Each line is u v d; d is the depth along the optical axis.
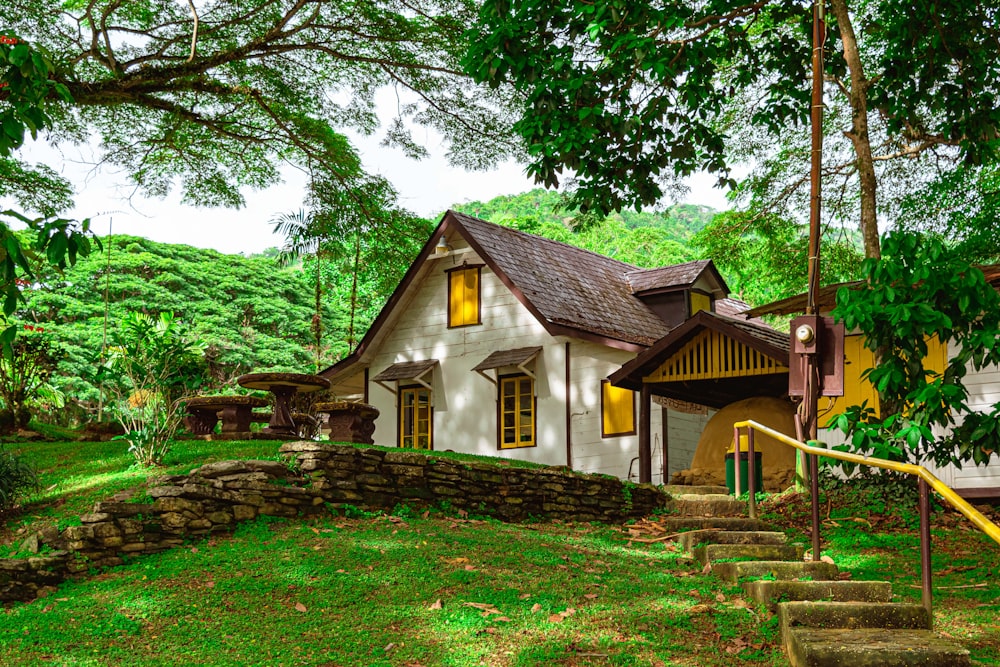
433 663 6.70
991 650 7.20
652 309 24.09
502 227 23.44
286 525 10.27
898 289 9.60
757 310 16.62
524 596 8.22
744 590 8.42
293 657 6.78
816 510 8.91
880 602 7.77
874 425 9.74
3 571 8.04
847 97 23.17
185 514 9.60
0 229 4.35
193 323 38.09
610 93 13.94
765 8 17.83
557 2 13.33
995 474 13.83
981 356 9.27
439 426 22.53
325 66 20.05
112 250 40.81
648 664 6.69
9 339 4.42
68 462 13.22
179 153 21.20
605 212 14.41
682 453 20.23
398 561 9.11
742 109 24.91
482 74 13.38
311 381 15.68
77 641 6.98
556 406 20.88
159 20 18.80
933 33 15.77
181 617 7.54
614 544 11.16
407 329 23.52
